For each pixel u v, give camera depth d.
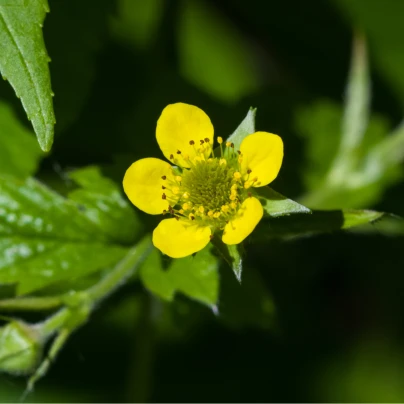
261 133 0.23
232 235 0.23
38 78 0.23
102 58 0.27
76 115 0.25
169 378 0.27
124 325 0.27
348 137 0.27
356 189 0.27
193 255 0.23
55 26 0.25
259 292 0.25
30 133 0.25
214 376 0.27
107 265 0.25
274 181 0.27
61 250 0.24
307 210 0.23
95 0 0.25
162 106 0.27
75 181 0.24
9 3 0.23
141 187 0.23
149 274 0.24
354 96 0.26
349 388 0.27
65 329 0.24
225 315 0.25
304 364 0.27
